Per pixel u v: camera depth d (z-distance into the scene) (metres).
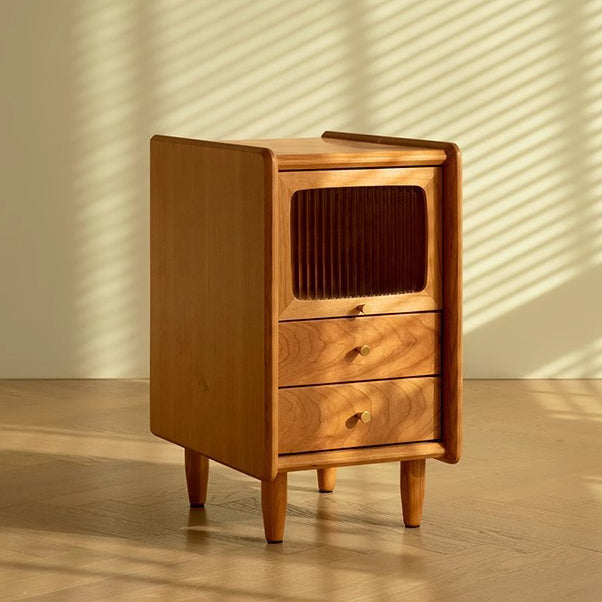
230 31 5.21
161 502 3.66
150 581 3.03
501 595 2.95
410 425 3.36
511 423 4.64
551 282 5.36
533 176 5.31
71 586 3.00
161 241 3.56
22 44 5.16
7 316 5.29
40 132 5.21
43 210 5.25
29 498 3.70
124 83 5.21
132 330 5.32
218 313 3.32
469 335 5.36
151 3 5.18
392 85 5.26
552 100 5.29
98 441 4.35
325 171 3.20
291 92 5.25
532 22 5.26
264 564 3.15
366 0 5.22
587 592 2.97
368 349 3.27
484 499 3.71
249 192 3.16
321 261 3.29
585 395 5.09
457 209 3.31
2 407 4.83
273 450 3.17
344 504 3.66
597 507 3.63
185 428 3.52
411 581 3.04
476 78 5.27
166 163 3.51
